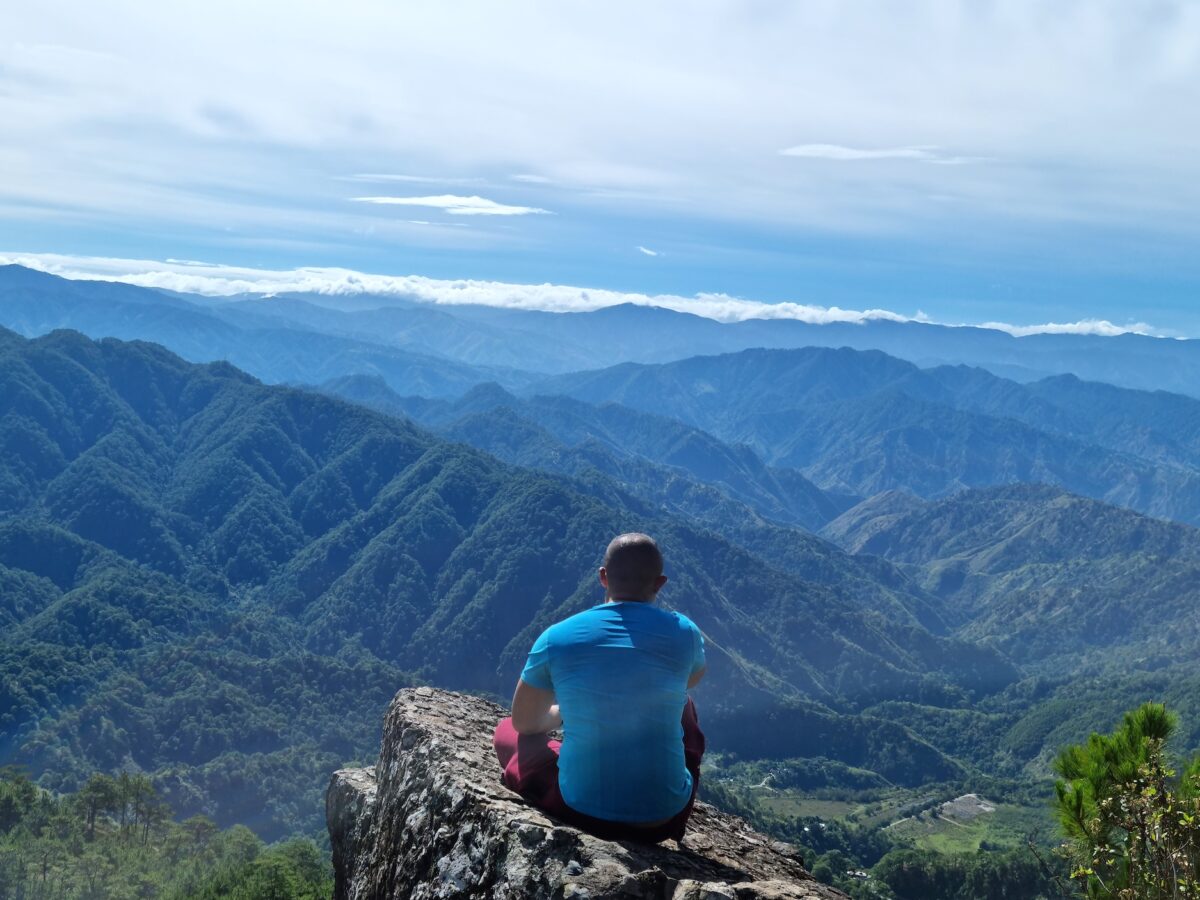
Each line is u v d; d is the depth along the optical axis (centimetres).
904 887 9219
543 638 499
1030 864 8769
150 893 7619
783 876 551
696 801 687
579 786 469
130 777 10144
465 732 637
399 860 544
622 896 399
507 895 431
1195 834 543
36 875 7538
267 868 4794
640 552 505
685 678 489
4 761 16775
